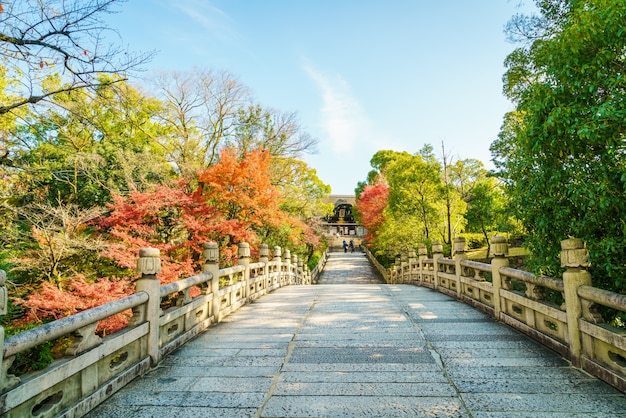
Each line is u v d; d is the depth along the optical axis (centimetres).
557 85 359
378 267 2677
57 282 848
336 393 312
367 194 2830
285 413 278
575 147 345
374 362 388
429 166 1744
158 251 412
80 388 289
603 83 315
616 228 338
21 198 1085
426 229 1767
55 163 1145
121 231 1043
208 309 586
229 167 1189
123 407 296
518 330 499
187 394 319
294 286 1226
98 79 659
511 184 513
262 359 409
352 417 269
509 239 1731
